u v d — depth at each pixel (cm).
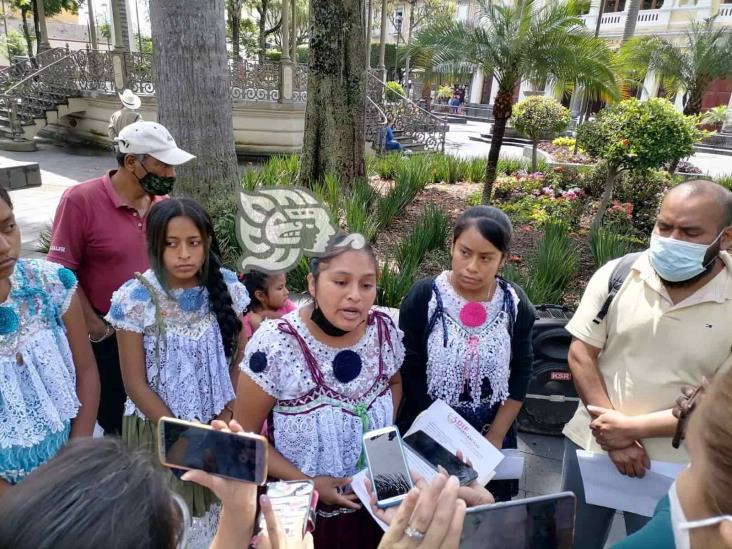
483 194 773
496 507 112
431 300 199
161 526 79
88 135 1527
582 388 200
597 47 712
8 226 154
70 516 72
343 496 165
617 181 791
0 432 153
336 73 721
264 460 110
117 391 253
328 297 155
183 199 197
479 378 194
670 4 2561
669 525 103
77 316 186
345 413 167
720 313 175
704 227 166
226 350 208
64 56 1501
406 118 1658
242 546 113
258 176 695
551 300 451
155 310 194
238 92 1364
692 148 609
